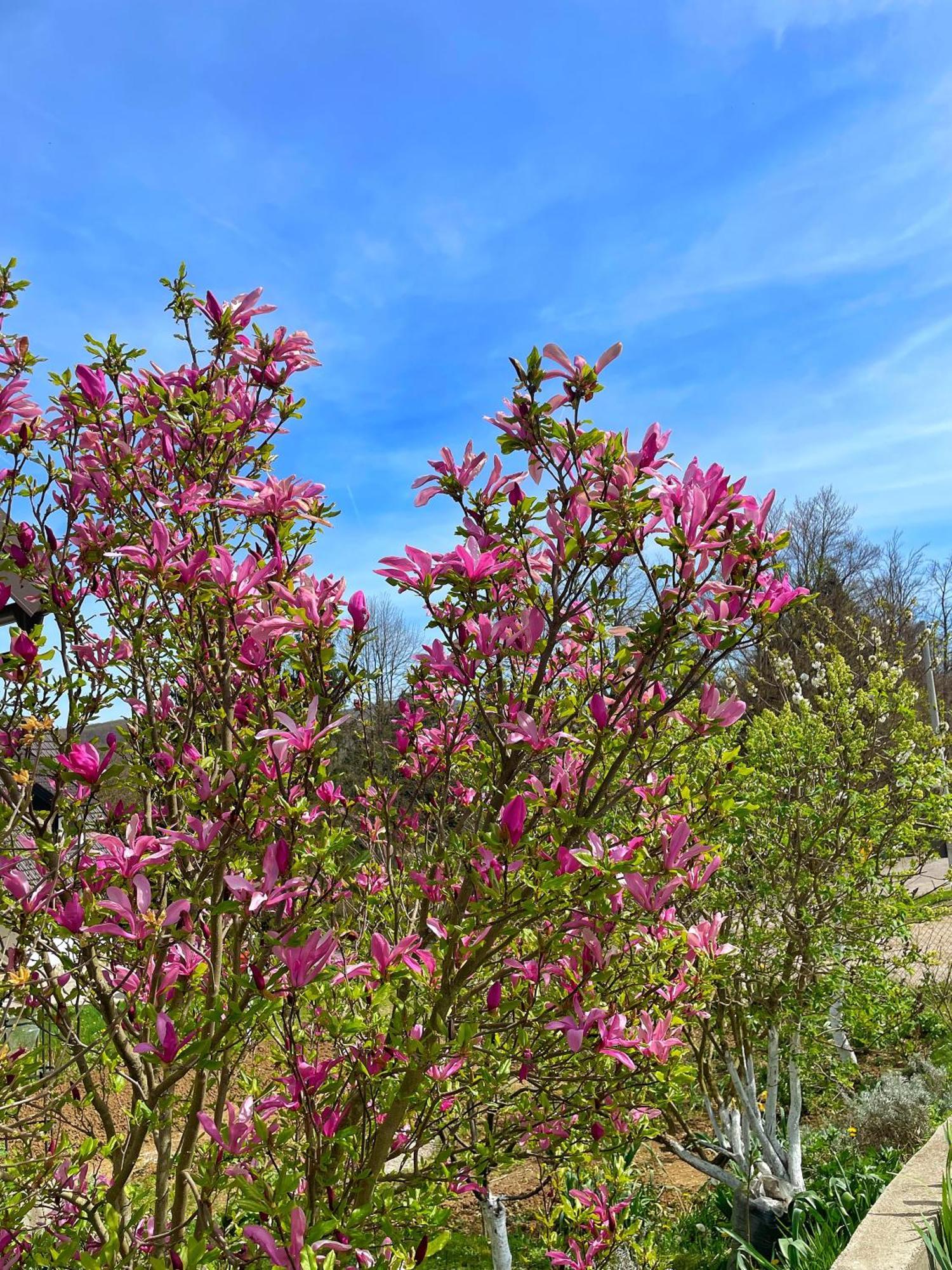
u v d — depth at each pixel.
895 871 6.73
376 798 3.33
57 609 2.87
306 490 2.63
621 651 2.56
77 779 2.32
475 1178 2.80
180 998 2.62
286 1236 1.95
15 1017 2.59
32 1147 2.77
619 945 2.71
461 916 2.57
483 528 2.62
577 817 2.31
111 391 3.00
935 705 8.53
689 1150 5.86
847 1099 6.61
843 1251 3.03
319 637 2.33
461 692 2.98
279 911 2.27
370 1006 2.58
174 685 3.08
